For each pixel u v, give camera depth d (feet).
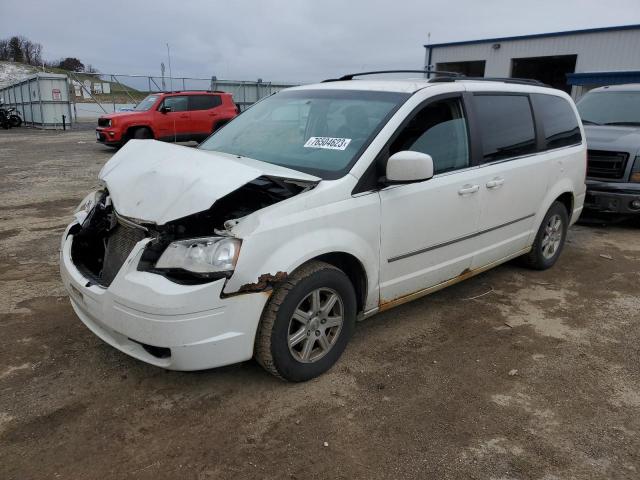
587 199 22.85
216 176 9.45
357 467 8.40
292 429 9.25
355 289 11.55
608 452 8.91
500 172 14.14
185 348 8.93
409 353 11.99
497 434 9.29
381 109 11.98
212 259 8.95
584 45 76.33
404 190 11.57
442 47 93.81
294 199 9.85
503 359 11.87
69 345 11.85
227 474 8.20
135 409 9.68
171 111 55.36
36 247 19.15
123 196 10.16
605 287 16.46
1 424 9.18
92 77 94.43
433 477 8.25
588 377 11.22
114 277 9.92
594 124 26.78
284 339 9.87
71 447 8.68
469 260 13.93
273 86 99.30
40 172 38.42
